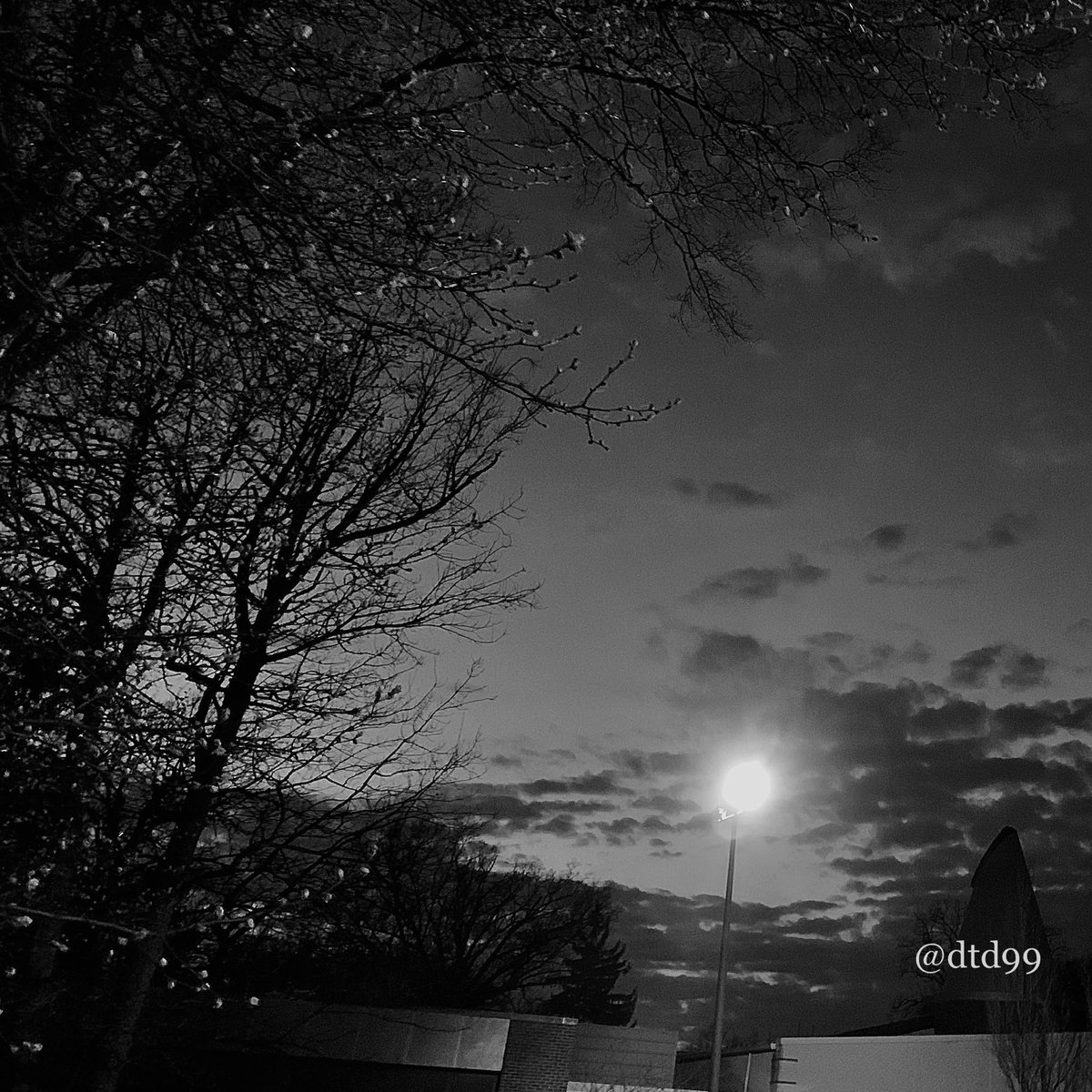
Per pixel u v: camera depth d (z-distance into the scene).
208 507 7.94
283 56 4.96
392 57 5.50
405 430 13.16
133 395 6.11
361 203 5.38
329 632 11.29
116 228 4.85
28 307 5.07
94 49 4.59
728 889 21.61
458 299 5.42
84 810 8.36
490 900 44.06
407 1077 25.39
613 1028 29.23
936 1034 35.66
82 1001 11.04
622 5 5.59
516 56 5.59
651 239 6.60
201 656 8.24
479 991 42.03
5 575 6.33
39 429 6.14
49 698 6.97
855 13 5.67
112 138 4.82
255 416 7.28
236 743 9.97
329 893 10.99
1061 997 31.84
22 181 4.62
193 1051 22.31
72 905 9.93
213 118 4.63
